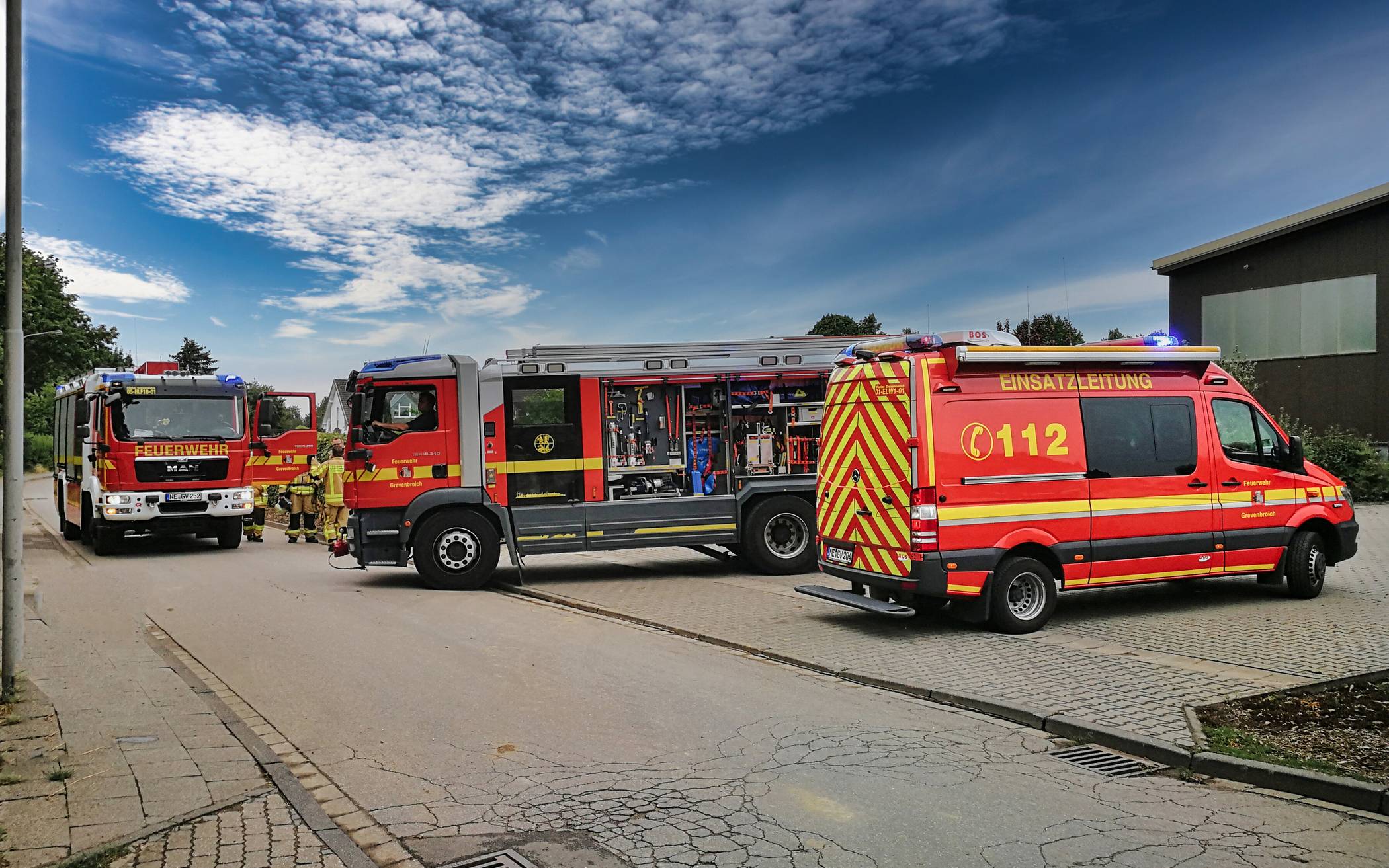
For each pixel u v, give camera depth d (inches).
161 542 744.3
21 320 240.7
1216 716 229.6
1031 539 337.4
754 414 506.3
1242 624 337.7
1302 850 158.6
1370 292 839.1
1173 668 276.7
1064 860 154.6
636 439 491.8
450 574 466.3
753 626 357.4
